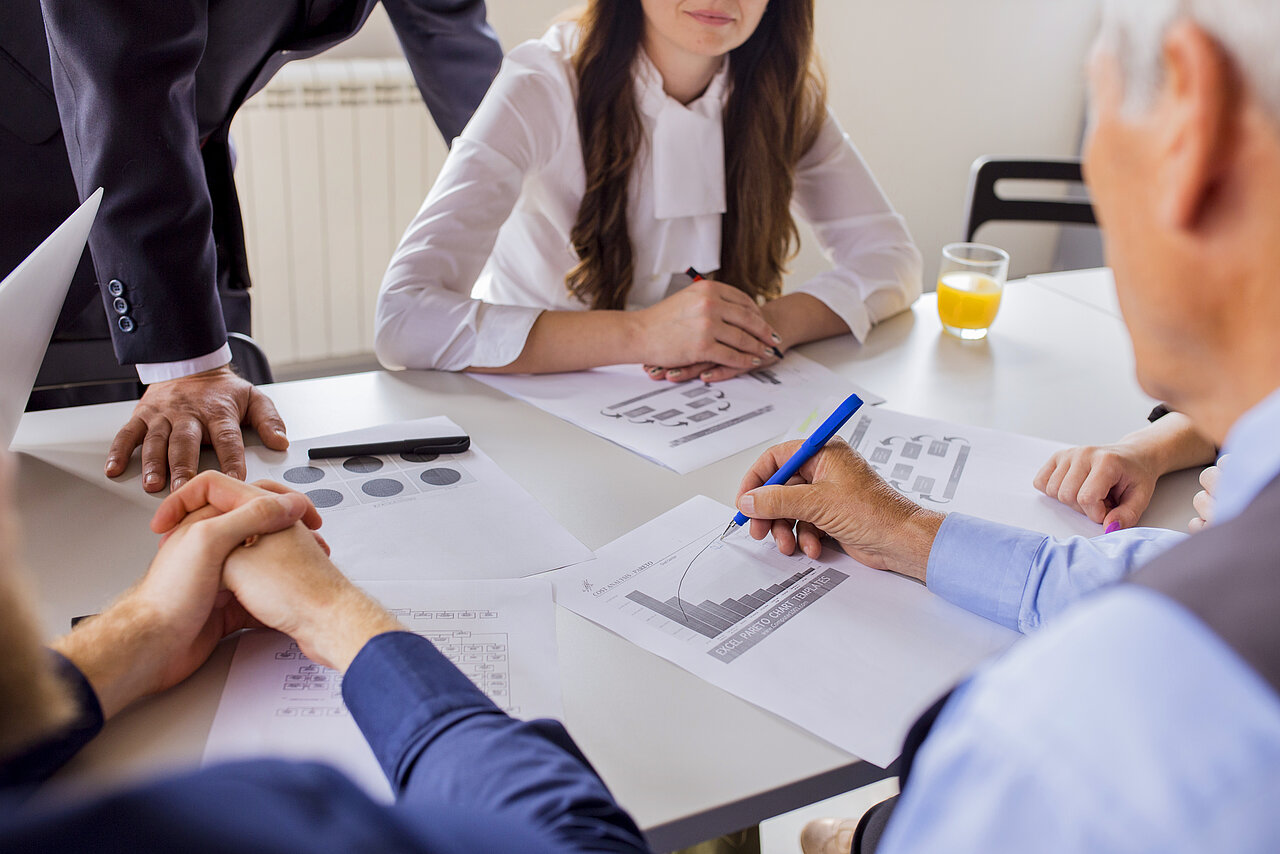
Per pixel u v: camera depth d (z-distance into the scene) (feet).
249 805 0.91
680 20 4.33
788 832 4.90
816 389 3.94
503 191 4.55
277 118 7.59
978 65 10.08
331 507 2.91
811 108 5.16
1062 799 0.92
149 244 3.35
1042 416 3.81
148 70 3.27
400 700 1.90
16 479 2.98
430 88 5.09
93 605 2.46
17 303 2.49
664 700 2.24
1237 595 1.01
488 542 2.78
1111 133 1.22
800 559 2.81
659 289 5.10
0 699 1.17
